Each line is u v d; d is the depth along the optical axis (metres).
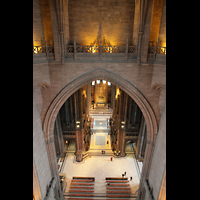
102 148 38.72
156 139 19.78
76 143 34.31
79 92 31.91
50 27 19.20
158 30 19.20
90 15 19.62
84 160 34.72
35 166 16.61
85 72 19.11
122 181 29.08
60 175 29.27
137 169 32.47
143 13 16.50
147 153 21.00
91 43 20.62
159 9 18.44
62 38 17.70
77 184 28.41
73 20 19.75
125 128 33.75
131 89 19.56
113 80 19.66
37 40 19.02
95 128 47.34
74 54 18.53
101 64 18.92
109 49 18.95
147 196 19.77
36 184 17.00
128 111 32.91
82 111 34.25
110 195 26.06
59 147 33.88
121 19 19.80
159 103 18.91
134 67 18.88
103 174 31.11
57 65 18.72
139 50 18.12
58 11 16.59
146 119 20.25
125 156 36.09
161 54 17.53
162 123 18.33
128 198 25.69
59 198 23.88
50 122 19.94
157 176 18.25
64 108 32.09
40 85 18.42
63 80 19.22
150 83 19.16
